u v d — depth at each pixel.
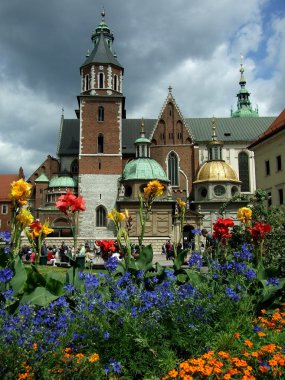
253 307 9.12
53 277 9.05
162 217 56.88
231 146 73.50
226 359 6.28
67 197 9.52
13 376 5.39
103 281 9.20
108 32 77.00
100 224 63.03
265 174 48.25
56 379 5.61
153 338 6.86
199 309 7.67
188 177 69.44
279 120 47.09
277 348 6.62
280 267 13.08
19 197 9.51
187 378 5.48
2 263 8.73
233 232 16.50
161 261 35.44
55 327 6.73
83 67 69.31
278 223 16.14
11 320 6.46
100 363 6.40
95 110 66.62
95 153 65.31
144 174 60.22
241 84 116.25
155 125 71.38
